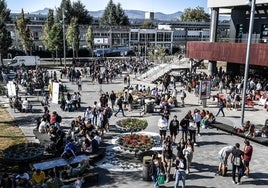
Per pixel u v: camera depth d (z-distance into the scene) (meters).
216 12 46.19
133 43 99.88
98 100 34.19
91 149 17.73
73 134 19.20
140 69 55.06
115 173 16.52
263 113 29.84
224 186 15.30
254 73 43.41
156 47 82.50
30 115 27.75
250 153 16.08
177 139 21.70
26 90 37.09
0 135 22.03
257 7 44.25
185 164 15.55
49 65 66.62
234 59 39.97
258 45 36.09
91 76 50.53
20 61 60.66
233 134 23.02
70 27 74.69
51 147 17.75
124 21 133.00
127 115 28.20
